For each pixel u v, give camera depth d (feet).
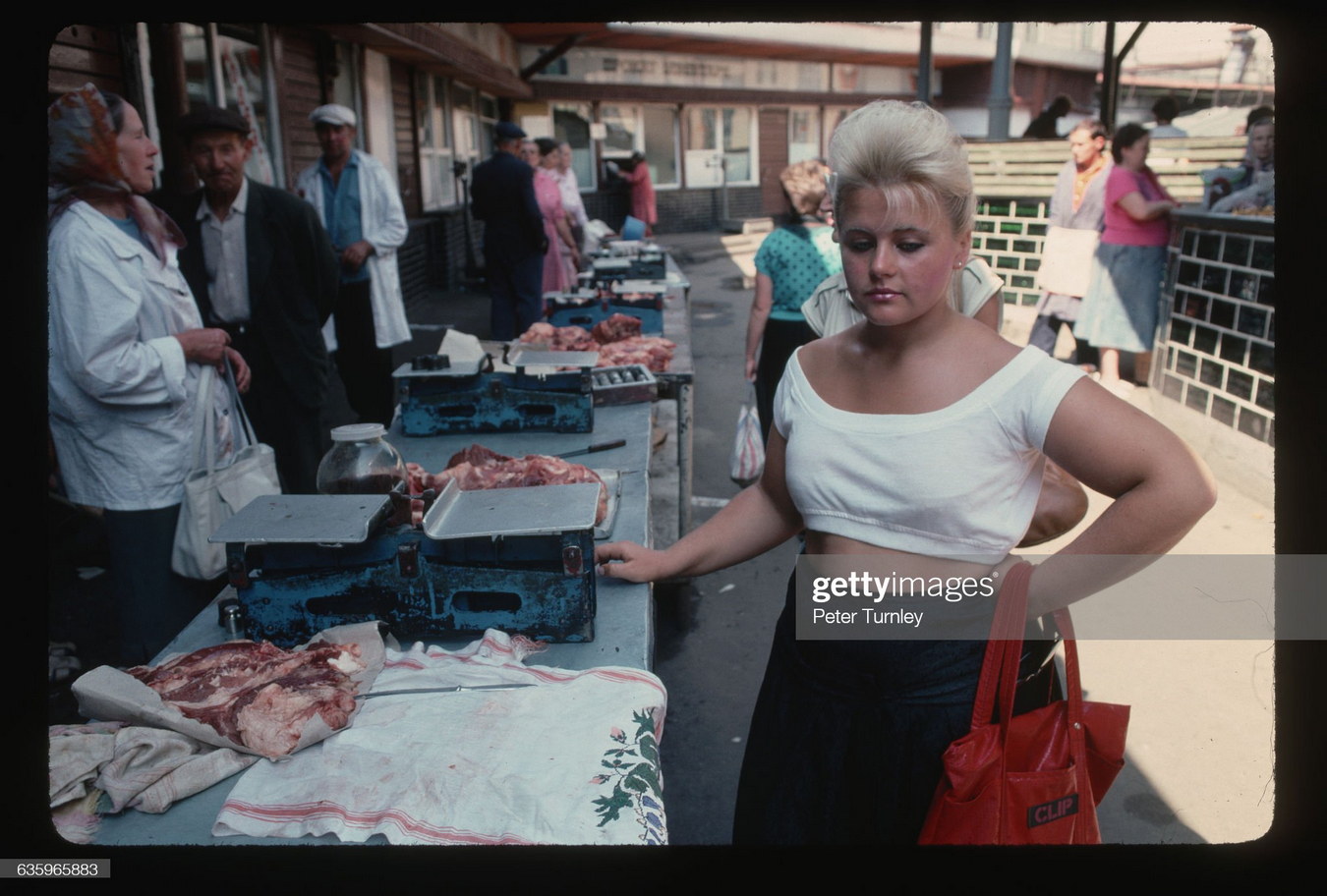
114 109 8.43
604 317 17.98
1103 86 36.68
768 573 15.07
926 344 4.65
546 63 54.34
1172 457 4.16
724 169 73.82
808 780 5.03
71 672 11.39
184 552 8.84
